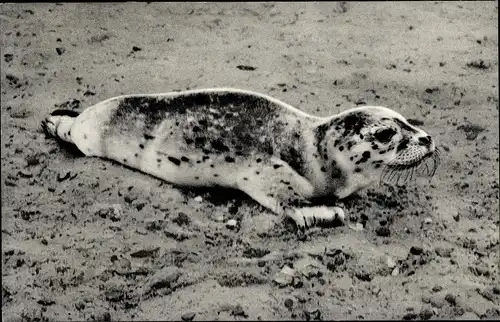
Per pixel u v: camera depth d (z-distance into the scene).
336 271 2.10
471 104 2.72
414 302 2.04
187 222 2.21
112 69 2.74
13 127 2.46
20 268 2.06
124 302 2.01
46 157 2.36
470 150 2.52
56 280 2.04
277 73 2.80
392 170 2.24
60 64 2.73
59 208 2.21
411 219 2.27
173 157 2.28
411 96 2.74
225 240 2.17
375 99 2.71
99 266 2.08
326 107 2.65
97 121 2.33
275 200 2.24
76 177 2.29
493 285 2.10
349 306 2.03
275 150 2.26
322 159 2.24
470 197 2.35
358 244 2.17
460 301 2.05
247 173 2.26
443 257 2.16
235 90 2.31
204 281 2.06
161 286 2.04
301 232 2.19
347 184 2.27
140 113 2.30
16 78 2.64
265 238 2.18
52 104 2.55
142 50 2.87
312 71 2.83
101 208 2.21
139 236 2.16
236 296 2.03
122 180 2.30
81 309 1.99
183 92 2.31
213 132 2.27
